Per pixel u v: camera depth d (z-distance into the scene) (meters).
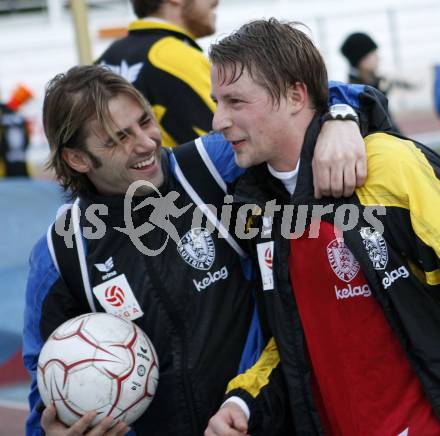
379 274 4.91
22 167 25.73
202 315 5.43
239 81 5.02
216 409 5.44
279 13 40.88
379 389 5.08
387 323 5.06
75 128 5.24
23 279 14.10
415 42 40.69
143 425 5.54
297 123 5.16
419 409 5.03
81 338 5.06
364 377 5.09
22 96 27.06
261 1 41.59
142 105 5.32
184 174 5.57
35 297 5.53
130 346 5.11
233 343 5.50
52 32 39.41
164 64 7.46
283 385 5.44
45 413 5.07
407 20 40.88
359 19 40.31
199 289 5.44
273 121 5.07
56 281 5.48
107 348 5.03
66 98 5.24
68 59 38.94
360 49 17.78
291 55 5.06
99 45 37.09
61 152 5.41
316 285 5.13
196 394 5.36
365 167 4.89
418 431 4.98
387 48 40.78
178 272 5.41
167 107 7.48
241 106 5.07
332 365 5.15
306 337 5.19
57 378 5.02
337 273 5.06
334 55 40.47
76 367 4.98
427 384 4.95
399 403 5.07
